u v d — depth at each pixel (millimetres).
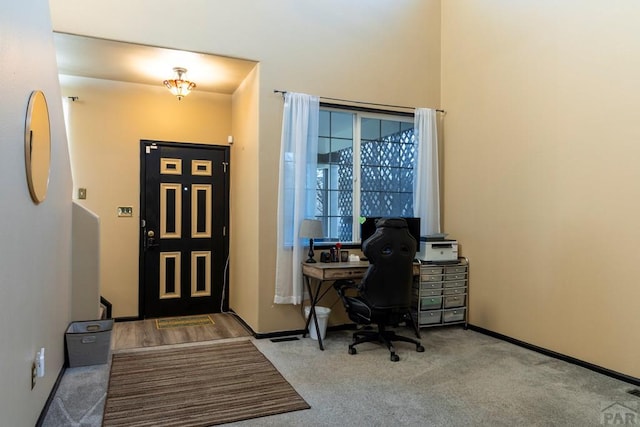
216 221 5117
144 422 2377
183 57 3986
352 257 4316
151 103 4844
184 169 4980
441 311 4406
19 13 1905
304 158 4137
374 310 3527
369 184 4672
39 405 2311
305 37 4277
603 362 3180
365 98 4535
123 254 4719
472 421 2441
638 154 2975
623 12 3076
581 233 3354
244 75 4504
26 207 2027
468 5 4551
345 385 2936
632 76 3018
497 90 4168
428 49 4895
